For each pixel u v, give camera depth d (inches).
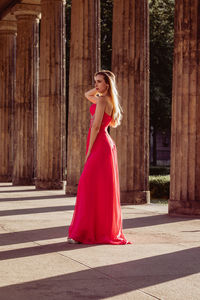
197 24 403.9
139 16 523.5
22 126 836.0
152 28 1277.1
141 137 525.0
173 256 222.7
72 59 619.2
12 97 960.3
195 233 297.0
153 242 261.1
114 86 265.9
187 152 403.5
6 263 205.2
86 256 220.7
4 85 954.7
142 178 523.2
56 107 728.3
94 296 157.4
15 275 184.4
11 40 953.5
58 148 729.0
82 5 606.2
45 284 171.6
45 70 730.8
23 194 617.6
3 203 483.8
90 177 257.3
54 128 728.3
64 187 728.3
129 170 517.7
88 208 255.6
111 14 1238.9
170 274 187.9
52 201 514.9
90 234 254.8
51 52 726.5
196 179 400.8
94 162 257.9
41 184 730.8
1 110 957.8
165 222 350.9
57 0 721.6
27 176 836.6
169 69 1298.0
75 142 613.3
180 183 402.9
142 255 223.9
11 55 955.3
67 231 296.4
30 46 831.1
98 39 617.3
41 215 381.4
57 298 155.1
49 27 725.3
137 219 367.9
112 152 261.9
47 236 277.0
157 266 201.6
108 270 193.0
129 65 520.7
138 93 523.8
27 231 295.7
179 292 163.5
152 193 753.0
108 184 257.1
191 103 404.5
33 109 840.3
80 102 610.9
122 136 518.6
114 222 257.1
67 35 1262.3
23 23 828.0
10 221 343.0
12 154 963.3
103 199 255.8
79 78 610.2
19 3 812.6
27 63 832.3
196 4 403.5
